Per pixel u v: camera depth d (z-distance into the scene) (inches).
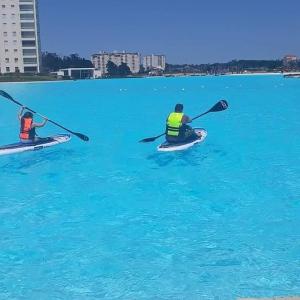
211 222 262.8
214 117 794.8
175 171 389.7
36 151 483.8
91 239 242.2
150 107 1016.9
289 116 778.2
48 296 184.5
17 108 1073.5
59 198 319.6
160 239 239.3
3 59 3602.4
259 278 193.8
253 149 480.4
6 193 335.0
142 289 187.9
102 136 600.4
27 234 252.2
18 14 3543.3
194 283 191.3
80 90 1825.8
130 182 357.7
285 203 295.9
